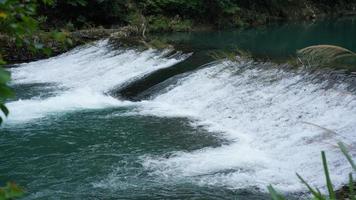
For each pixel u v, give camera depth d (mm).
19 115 9977
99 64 14297
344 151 2453
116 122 9484
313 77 9438
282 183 6508
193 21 24766
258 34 23031
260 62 11242
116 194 6234
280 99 9242
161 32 22078
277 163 7234
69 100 11180
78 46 16422
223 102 9883
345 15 35281
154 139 8430
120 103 10914
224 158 7465
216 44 17875
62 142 8375
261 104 9312
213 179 6672
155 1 23250
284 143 7812
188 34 22016
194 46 16359
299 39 20531
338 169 6574
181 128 9016
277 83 9852
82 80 13289
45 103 10891
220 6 25531
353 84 8648
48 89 12352
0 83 1839
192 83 11070
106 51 15375
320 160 6930
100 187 6477
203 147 8000
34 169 7164
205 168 7090
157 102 10797
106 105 10773
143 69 13281
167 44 15547
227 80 10695
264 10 30422
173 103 10578
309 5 34625
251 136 8445
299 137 7797
